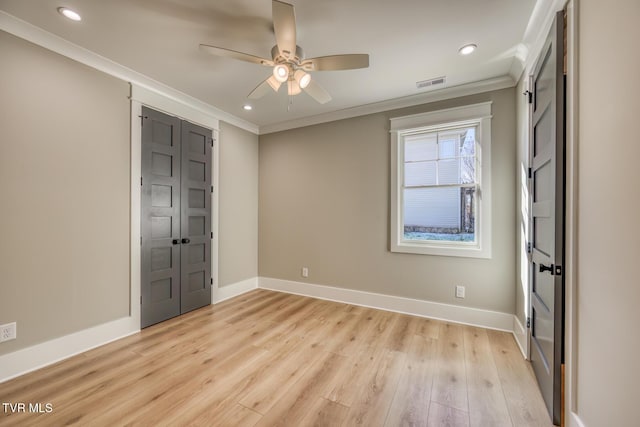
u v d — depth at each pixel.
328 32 1.99
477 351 2.27
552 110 1.49
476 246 2.84
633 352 0.94
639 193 0.92
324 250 3.67
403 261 3.16
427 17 1.83
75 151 2.20
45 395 1.70
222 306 3.38
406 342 2.43
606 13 1.09
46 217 2.04
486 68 2.48
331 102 3.23
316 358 2.16
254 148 4.15
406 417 1.54
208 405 1.63
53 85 2.07
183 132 3.10
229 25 1.92
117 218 2.49
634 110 0.93
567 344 1.39
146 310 2.73
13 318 1.89
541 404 1.64
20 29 1.88
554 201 1.44
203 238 3.36
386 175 3.27
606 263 1.09
